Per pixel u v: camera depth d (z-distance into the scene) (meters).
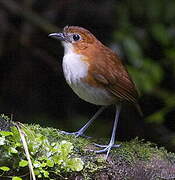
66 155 6.18
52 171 6.13
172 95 12.27
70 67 7.29
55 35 7.54
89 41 7.39
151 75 11.36
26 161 5.83
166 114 13.34
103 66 7.22
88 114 13.38
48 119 12.95
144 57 12.65
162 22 12.09
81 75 7.22
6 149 5.94
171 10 11.89
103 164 6.55
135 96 7.64
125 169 6.65
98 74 7.19
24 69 13.18
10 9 12.47
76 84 7.31
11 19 12.84
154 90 12.27
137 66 11.38
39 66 13.24
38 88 13.27
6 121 6.81
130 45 11.35
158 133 12.71
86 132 12.48
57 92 13.30
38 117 12.92
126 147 7.17
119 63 7.48
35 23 12.44
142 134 12.91
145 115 13.41
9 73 13.16
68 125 12.70
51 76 13.28
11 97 13.16
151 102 13.36
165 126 13.59
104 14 12.75
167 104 12.16
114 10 12.60
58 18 12.95
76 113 13.32
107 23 12.77
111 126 13.02
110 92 7.37
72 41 7.42
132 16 12.31
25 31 12.84
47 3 12.91
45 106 13.26
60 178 6.22
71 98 13.34
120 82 7.36
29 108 13.14
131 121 13.01
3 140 5.87
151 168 6.81
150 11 11.98
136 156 6.96
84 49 7.33
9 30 12.78
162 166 6.90
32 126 7.14
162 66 12.82
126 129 13.05
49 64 13.15
